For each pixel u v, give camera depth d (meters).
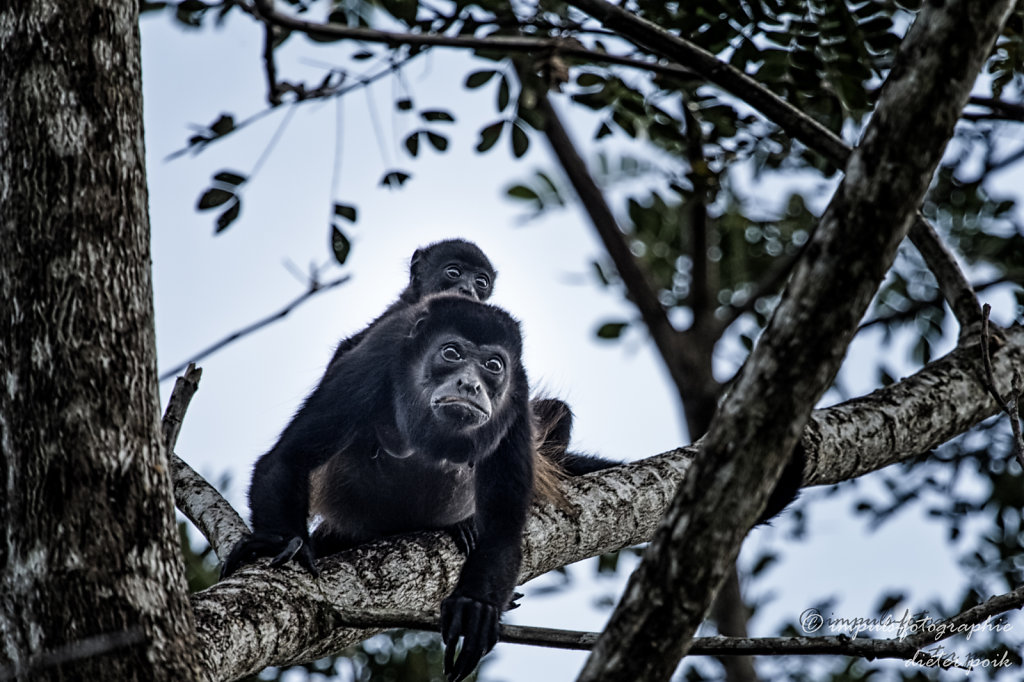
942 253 13.02
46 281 7.10
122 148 7.33
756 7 12.91
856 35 12.94
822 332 6.22
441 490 12.78
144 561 7.11
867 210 6.18
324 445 11.70
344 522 12.99
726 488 6.27
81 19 7.29
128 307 7.26
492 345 12.27
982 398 12.35
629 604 6.34
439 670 14.51
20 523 7.00
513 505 11.37
